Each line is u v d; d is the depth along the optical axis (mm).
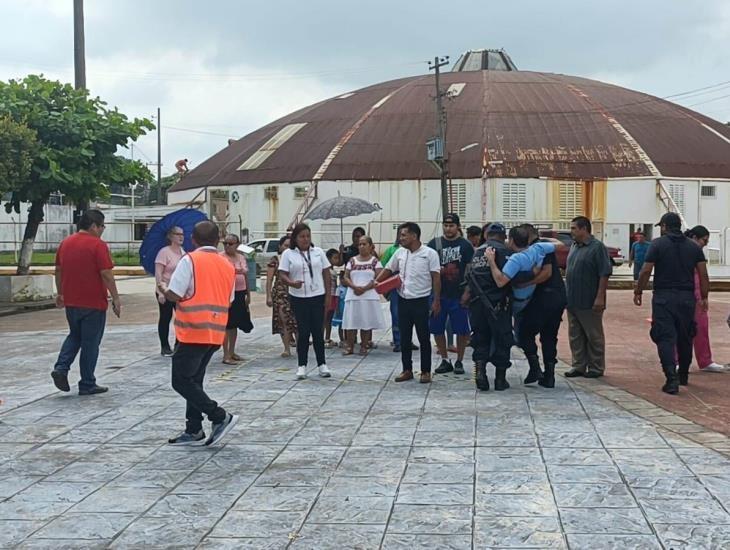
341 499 5457
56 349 13086
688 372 9414
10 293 20922
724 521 4914
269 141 50469
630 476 5809
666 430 7148
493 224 9391
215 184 49219
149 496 5605
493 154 44062
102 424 7723
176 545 4738
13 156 18875
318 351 10070
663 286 8977
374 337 14281
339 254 13102
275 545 4707
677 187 44094
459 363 10320
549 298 9055
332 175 44969
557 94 50500
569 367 10859
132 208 54844
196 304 6684
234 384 9672
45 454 6707
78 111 21297
